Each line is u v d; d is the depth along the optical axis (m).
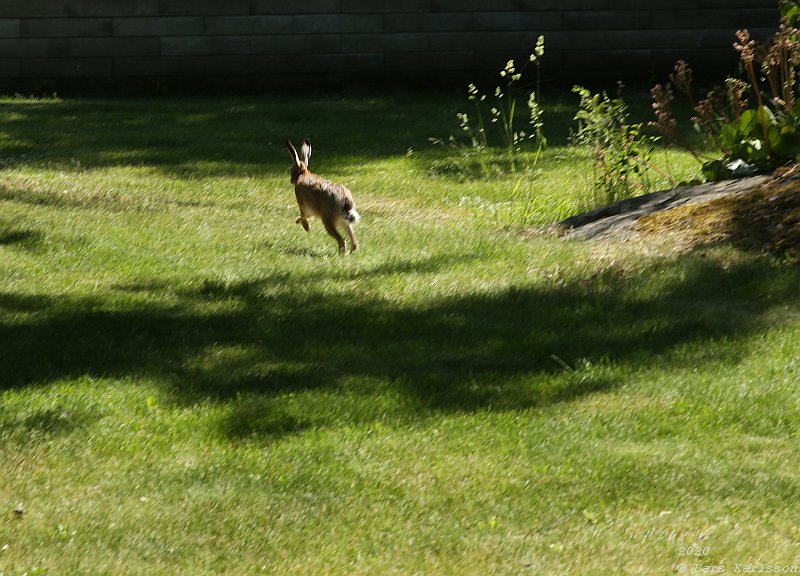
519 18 40.06
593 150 25.39
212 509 10.09
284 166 27.89
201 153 29.17
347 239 19.89
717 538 9.51
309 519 9.95
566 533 9.66
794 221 17.22
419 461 10.99
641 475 10.63
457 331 14.69
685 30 40.00
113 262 18.14
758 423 11.77
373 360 13.73
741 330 14.21
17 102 37.72
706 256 16.83
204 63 40.38
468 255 18.58
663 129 23.41
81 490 10.42
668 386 12.68
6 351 13.85
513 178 26.14
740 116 21.50
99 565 9.12
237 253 18.86
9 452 11.13
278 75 40.56
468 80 40.56
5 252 18.56
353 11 40.12
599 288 16.22
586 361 13.38
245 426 11.77
